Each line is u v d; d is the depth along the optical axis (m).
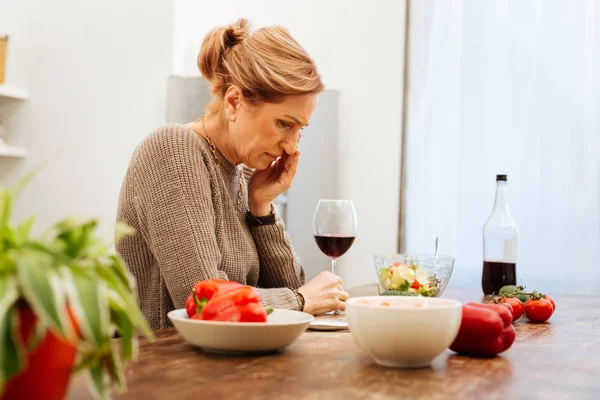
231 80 1.73
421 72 3.60
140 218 1.67
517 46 3.47
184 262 1.59
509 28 3.48
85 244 0.64
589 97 3.37
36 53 3.71
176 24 3.51
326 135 3.62
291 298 1.56
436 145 3.59
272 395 0.80
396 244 3.62
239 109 1.72
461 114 3.54
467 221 3.53
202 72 1.82
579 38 3.38
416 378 0.92
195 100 3.37
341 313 1.66
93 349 0.63
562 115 3.41
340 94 3.72
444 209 3.57
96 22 3.63
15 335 0.55
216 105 1.80
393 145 3.64
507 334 1.11
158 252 1.62
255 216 1.94
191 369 0.93
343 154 3.71
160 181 1.63
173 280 1.60
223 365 0.96
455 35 3.56
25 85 3.72
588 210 3.37
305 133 3.62
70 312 0.59
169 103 3.41
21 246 0.58
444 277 1.67
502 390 0.86
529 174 3.44
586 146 3.37
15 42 3.74
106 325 0.61
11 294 0.55
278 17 3.82
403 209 3.62
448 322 0.97
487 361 1.06
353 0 3.72
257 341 1.02
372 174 3.67
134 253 1.74
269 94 1.67
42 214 3.68
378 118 3.67
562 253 3.39
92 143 3.63
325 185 3.61
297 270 2.02
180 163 1.64
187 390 0.81
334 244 1.76
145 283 1.76
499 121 3.49
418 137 3.61
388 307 0.95
